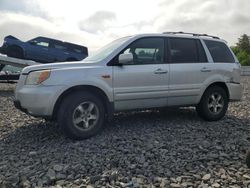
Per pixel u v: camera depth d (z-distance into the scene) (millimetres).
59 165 2717
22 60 9016
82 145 3205
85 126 3365
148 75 3697
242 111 5129
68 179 2494
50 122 4285
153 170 2619
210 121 4199
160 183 2393
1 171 2689
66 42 9914
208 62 4156
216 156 2906
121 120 4176
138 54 3725
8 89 9023
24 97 3338
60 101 3324
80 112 3340
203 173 2566
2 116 4801
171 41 3957
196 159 2836
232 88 4316
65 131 3307
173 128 3799
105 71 3477
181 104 3984
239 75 4434
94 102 3398
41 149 3178
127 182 2422
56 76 3293
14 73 9062
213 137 3490
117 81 3533
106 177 2465
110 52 3633
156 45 3848
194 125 3969
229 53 4418
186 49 4043
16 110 5367
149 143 3236
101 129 3713
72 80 3311
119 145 3188
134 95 3633
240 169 2637
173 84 3871
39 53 9523
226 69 4273
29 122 4340
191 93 3996
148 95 3713
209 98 4152
